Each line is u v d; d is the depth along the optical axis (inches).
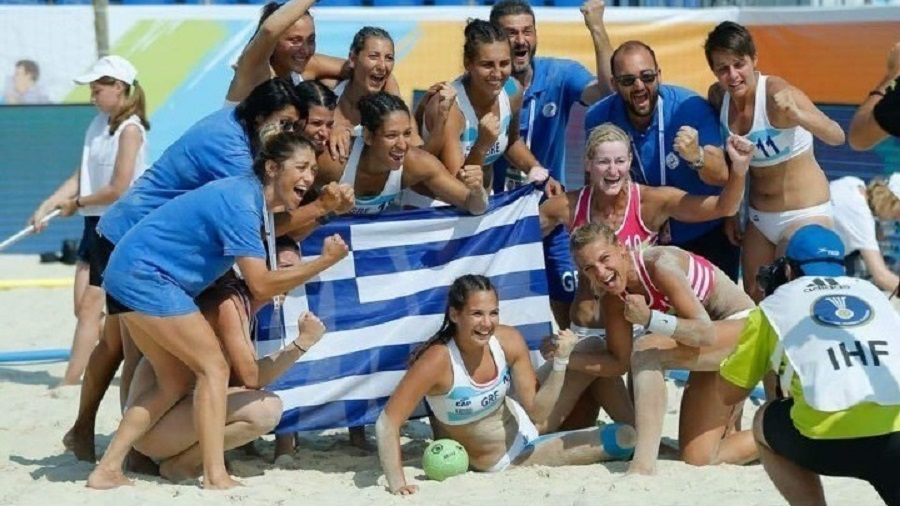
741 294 859.4
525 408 870.4
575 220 919.0
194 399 794.2
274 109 805.2
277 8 938.7
